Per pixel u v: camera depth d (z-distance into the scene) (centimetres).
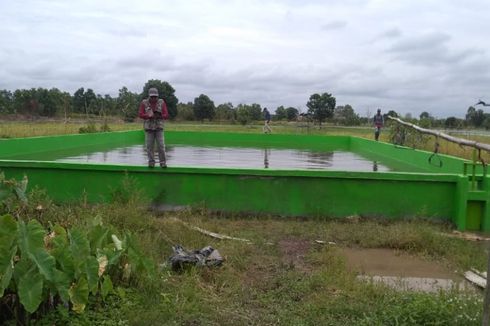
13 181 506
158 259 545
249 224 755
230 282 487
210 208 817
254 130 3644
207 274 500
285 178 809
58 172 829
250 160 1590
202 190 820
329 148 2286
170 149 1994
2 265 335
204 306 420
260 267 543
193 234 646
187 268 513
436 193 798
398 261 601
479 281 521
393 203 802
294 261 576
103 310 391
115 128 3022
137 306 402
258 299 449
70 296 365
